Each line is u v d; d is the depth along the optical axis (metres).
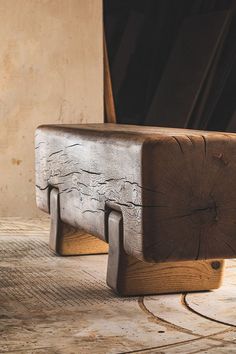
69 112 7.40
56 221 5.42
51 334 3.68
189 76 10.13
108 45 10.70
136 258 4.38
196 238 4.07
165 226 4.03
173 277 4.45
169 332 3.72
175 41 10.64
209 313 4.05
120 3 10.74
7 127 7.21
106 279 4.55
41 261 5.29
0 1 7.11
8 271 4.99
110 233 4.44
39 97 7.29
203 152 4.03
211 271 4.50
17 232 6.41
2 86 7.17
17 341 3.56
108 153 4.39
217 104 10.56
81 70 7.39
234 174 4.09
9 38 7.16
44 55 7.27
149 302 4.27
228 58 10.16
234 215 4.11
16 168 7.26
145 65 10.89
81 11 7.34
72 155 4.98
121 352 3.41
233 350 3.45
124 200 4.21
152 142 3.97
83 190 4.82
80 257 5.45
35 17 7.21
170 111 10.16
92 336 3.65
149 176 3.98
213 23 10.14
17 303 4.23
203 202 4.06
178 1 10.84
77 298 4.35
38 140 5.68
